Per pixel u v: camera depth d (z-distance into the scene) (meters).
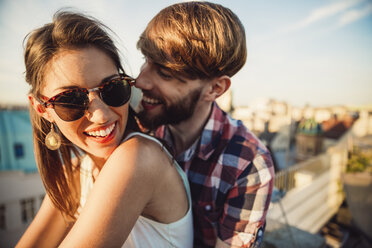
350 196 16.22
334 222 18.45
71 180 1.02
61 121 0.75
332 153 19.06
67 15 0.69
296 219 10.40
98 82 0.70
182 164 1.28
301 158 30.84
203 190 1.24
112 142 0.81
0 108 22.36
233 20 1.07
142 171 0.71
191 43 0.98
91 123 0.74
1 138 19.86
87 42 0.67
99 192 0.67
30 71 0.71
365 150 20.39
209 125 1.23
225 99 25.17
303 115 42.19
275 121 30.17
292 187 10.30
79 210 1.06
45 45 0.65
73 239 0.63
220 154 1.22
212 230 1.29
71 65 0.65
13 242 17.75
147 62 1.15
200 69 1.04
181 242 0.99
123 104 0.79
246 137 1.27
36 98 0.74
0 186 17.55
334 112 39.72
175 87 1.09
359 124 29.84
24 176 18.67
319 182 15.85
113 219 0.64
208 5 1.04
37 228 1.05
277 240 3.15
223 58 1.05
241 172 1.18
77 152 1.00
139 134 0.85
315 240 3.18
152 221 0.86
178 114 1.15
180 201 0.94
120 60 0.80
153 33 1.05
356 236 17.17
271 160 1.23
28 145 21.36
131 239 0.85
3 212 17.52
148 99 1.18
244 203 1.17
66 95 0.68
